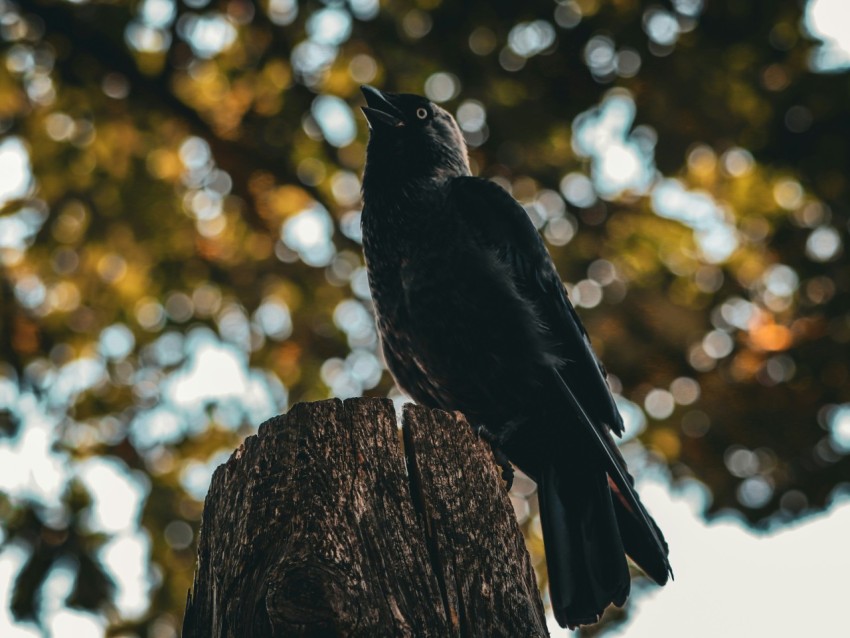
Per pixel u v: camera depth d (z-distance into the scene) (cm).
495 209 525
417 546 298
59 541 881
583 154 919
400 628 280
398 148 579
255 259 1022
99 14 955
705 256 962
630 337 934
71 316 1005
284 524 291
